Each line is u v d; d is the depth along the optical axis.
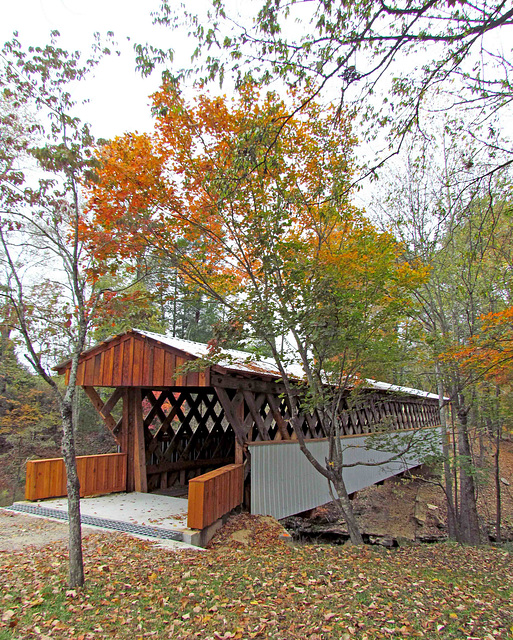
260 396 8.67
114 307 4.87
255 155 5.43
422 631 3.69
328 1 3.71
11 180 4.52
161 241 6.58
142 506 7.70
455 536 11.18
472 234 10.48
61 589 4.14
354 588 4.61
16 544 5.70
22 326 4.20
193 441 10.99
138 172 6.40
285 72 4.29
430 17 3.82
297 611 3.95
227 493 7.04
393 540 11.33
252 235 6.36
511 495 16.38
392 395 12.17
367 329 6.64
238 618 3.75
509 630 3.80
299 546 6.56
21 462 17.69
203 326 26.45
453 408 12.05
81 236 5.48
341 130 6.65
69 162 4.48
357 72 4.08
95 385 8.97
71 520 4.26
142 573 4.70
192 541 5.94
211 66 4.38
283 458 8.95
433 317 12.41
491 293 10.91
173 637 3.40
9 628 3.41
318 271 6.25
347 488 11.76
